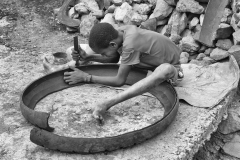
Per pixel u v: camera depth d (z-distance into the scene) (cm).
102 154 239
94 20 452
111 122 276
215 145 351
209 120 279
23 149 246
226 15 362
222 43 360
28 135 260
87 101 304
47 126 246
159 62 291
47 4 522
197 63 368
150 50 280
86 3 469
